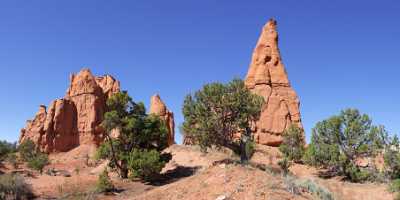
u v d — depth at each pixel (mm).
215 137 36062
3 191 29516
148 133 41062
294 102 64375
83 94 91750
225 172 21641
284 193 17641
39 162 47188
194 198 19141
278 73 66562
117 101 41031
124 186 35438
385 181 36500
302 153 49062
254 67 68875
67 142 86500
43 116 90875
